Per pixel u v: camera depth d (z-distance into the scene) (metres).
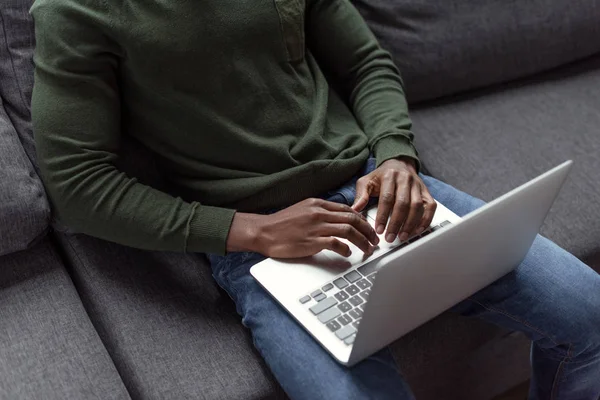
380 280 0.84
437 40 1.58
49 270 1.23
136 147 1.30
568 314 1.15
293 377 1.04
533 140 1.56
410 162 1.27
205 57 1.14
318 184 1.23
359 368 1.03
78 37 1.08
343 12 1.37
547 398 1.30
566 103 1.67
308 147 1.24
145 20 1.09
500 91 1.71
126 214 1.11
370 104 1.35
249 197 1.21
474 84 1.67
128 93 1.18
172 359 1.12
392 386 1.03
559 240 1.35
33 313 1.16
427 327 1.23
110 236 1.13
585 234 1.37
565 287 1.16
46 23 1.09
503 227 0.98
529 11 1.65
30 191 1.18
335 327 1.03
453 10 1.59
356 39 1.38
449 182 1.47
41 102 1.10
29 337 1.12
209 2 1.12
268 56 1.21
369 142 1.31
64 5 1.08
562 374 1.23
